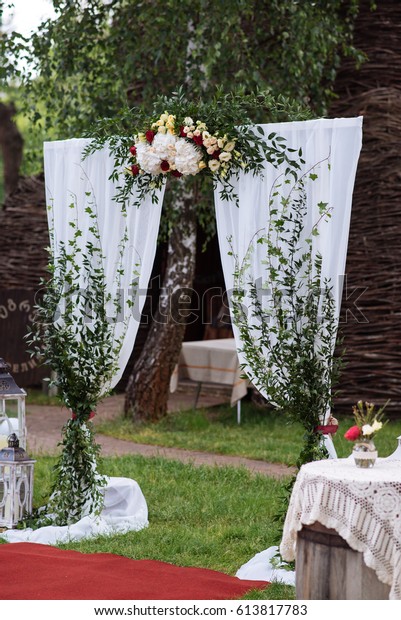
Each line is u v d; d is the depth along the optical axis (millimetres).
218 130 6410
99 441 10977
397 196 12227
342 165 6113
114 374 7164
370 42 12672
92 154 7145
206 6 10125
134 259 6988
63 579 5637
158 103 6719
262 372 6332
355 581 4766
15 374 14352
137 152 6594
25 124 28797
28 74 11562
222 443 10812
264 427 11961
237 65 10703
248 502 7824
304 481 5031
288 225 6246
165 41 10625
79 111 11383
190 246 11828
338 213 6125
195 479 8766
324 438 6266
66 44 11211
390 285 12297
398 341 12234
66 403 7199
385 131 12289
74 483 7168
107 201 7062
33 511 7410
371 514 4750
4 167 21984
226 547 6645
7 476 7164
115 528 7043
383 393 12227
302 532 5020
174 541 6680
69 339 7121
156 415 12031
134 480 8156
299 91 10945
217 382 12062
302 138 6230
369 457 5109
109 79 11234
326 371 6230
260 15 11094
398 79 12633
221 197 6484
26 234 14750
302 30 10586
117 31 11125
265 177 6328
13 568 5863
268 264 6270
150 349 12031
